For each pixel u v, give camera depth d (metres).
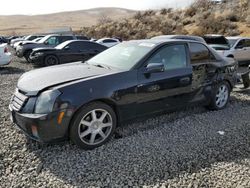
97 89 4.14
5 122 5.29
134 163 3.80
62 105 3.86
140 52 4.91
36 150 4.16
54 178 3.46
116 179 3.44
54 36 18.22
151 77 4.71
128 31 39.06
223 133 4.86
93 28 49.03
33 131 3.90
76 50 14.16
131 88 4.47
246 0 34.84
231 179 3.47
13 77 10.89
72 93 3.95
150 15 45.91
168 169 3.67
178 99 5.19
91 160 3.88
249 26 28.83
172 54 5.12
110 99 4.27
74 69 4.76
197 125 5.21
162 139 4.56
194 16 36.62
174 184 3.36
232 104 6.68
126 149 4.20
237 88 8.24
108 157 3.96
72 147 4.25
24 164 3.78
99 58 5.46
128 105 4.50
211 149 4.25
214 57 5.93
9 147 4.24
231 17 31.78
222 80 6.03
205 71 5.63
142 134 4.75
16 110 4.06
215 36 13.94
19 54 16.97
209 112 6.02
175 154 4.06
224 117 5.70
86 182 3.39
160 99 4.89
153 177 3.49
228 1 38.09
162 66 4.63
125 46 5.43
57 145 4.32
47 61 13.73
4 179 3.44
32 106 3.93
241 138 4.66
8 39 41.47
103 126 4.32
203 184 3.37
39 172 3.60
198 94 5.56
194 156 4.02
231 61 6.36
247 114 5.93
